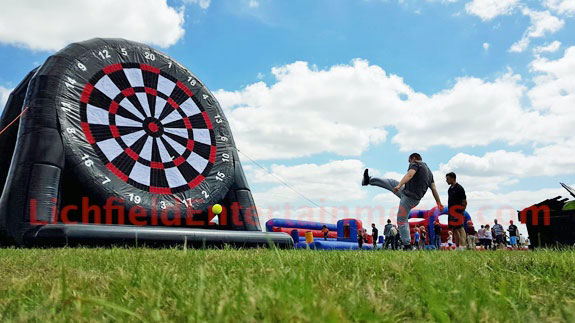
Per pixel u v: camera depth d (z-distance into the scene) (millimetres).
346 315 1354
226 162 12141
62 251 5391
